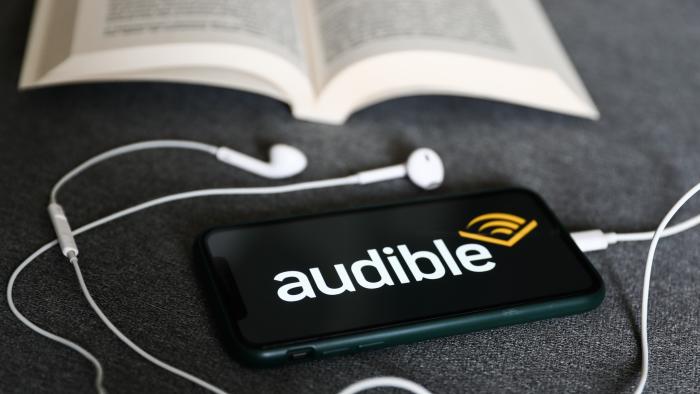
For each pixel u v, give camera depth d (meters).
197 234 0.53
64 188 0.55
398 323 0.44
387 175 0.59
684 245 0.57
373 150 0.63
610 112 0.71
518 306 0.46
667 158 0.66
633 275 0.53
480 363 0.46
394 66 0.61
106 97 0.65
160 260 0.50
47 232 0.51
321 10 0.69
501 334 0.47
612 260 0.54
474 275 0.48
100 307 0.46
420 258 0.49
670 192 0.63
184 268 0.50
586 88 0.74
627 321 0.50
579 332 0.48
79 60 0.57
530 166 0.64
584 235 0.54
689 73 0.79
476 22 0.67
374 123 0.66
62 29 0.61
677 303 0.52
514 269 0.49
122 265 0.49
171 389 0.42
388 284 0.47
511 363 0.46
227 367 0.44
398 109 0.68
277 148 0.58
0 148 0.58
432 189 0.59
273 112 0.66
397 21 0.65
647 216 0.60
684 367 0.47
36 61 0.60
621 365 0.47
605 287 0.51
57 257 0.49
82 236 0.51
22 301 0.46
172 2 0.62
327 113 0.64
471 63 0.61
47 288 0.47
